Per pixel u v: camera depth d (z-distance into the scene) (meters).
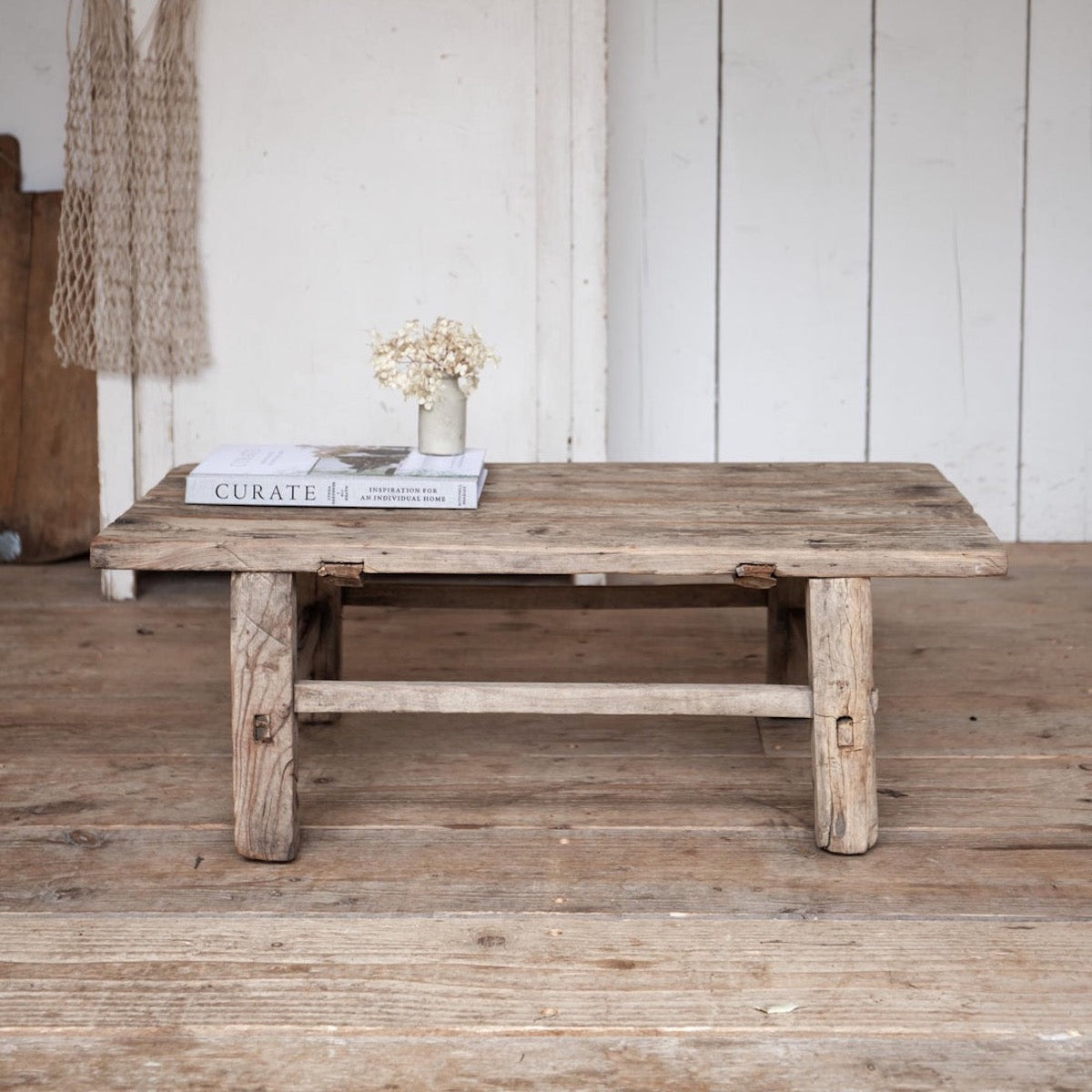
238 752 2.00
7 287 3.77
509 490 2.29
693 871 1.99
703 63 3.88
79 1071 1.51
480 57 3.31
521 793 2.28
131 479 3.48
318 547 1.91
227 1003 1.65
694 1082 1.50
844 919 1.85
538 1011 1.63
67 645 3.10
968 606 3.42
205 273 3.41
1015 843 2.08
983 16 3.84
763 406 4.04
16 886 1.94
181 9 3.29
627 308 3.99
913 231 3.95
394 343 2.26
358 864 2.02
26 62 3.77
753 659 3.02
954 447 4.06
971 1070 1.52
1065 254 3.95
